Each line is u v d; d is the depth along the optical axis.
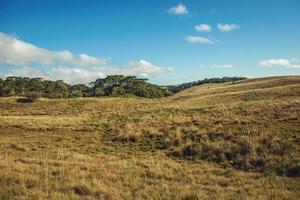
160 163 15.73
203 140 20.16
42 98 92.12
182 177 12.92
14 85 146.00
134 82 166.38
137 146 22.20
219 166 15.21
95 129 31.61
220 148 17.14
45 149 21.30
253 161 14.92
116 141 24.30
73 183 11.52
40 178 12.38
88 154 19.38
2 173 12.70
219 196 10.27
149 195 10.35
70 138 26.53
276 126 22.92
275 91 61.75
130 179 12.47
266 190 10.86
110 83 165.50
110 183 11.83
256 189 11.02
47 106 78.06
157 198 10.08
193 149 18.12
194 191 10.75
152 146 21.75
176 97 90.12
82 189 10.96
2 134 30.16
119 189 10.96
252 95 61.50
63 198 9.95
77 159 17.12
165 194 10.48
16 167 13.98
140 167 14.75
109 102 81.69
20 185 11.25
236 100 59.59
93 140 24.95
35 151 20.48
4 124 36.44
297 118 25.36
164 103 75.12
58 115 61.28
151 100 89.06
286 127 22.14
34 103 83.25
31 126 34.50
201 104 60.81
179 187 11.31
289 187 11.19
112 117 48.88
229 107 43.12
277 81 88.88
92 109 71.12
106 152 20.19
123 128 30.03
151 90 160.75
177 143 21.28
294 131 20.42
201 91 97.56
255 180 12.34
